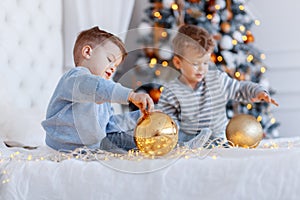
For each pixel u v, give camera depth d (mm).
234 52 3244
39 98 3014
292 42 3684
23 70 2916
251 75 3283
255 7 3732
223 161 1250
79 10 3291
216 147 1511
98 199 1276
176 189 1236
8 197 1338
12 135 2264
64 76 1739
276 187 1168
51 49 3160
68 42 3281
